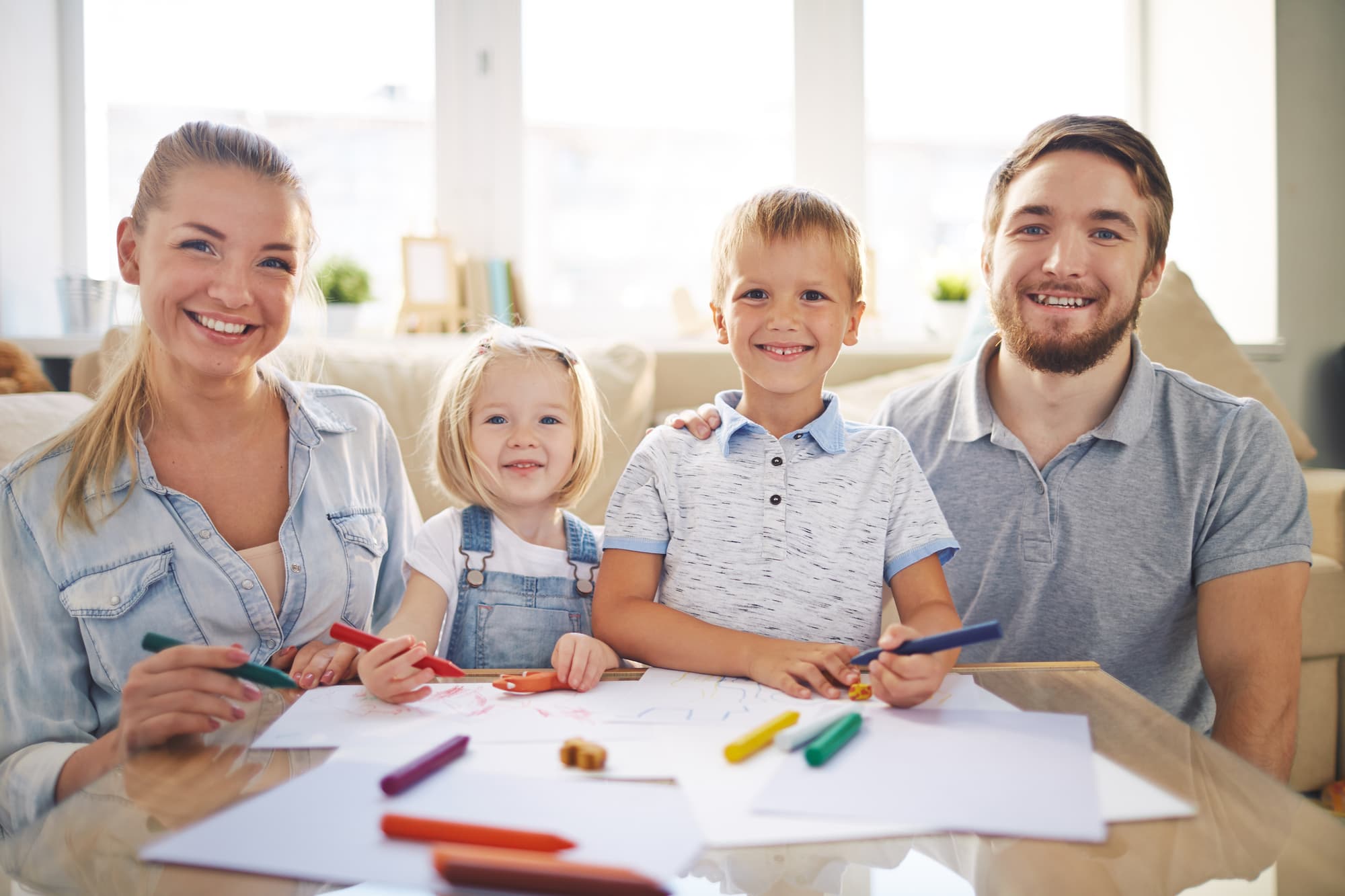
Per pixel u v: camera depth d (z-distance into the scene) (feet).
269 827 1.44
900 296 7.83
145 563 2.77
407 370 5.21
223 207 2.63
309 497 3.06
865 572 2.86
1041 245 3.10
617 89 7.36
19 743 2.56
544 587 3.29
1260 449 3.11
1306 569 3.04
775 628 2.82
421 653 2.19
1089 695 2.11
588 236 7.45
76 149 6.83
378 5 7.08
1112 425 3.17
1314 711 4.55
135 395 2.89
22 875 1.35
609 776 1.64
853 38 7.46
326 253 6.94
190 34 6.94
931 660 2.08
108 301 6.33
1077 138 3.09
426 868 1.31
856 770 1.66
